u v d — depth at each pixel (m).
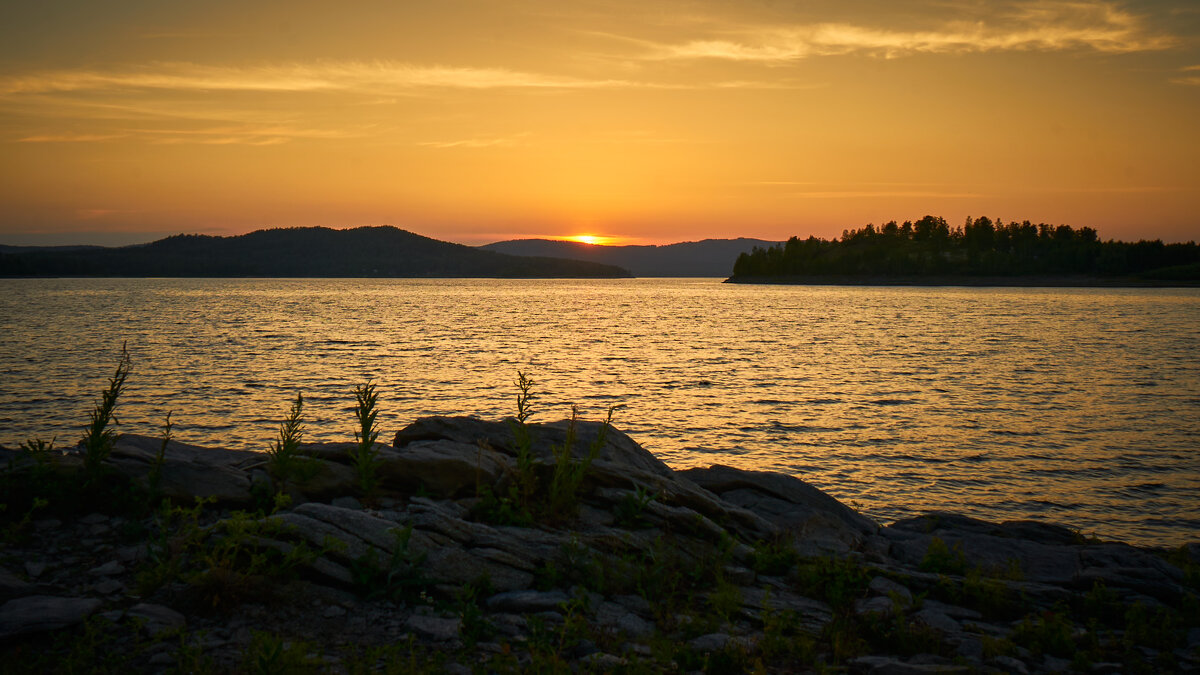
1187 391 41.12
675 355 58.00
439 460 9.03
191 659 5.23
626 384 42.28
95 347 57.75
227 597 6.25
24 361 48.38
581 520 8.90
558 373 46.69
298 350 58.28
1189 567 9.88
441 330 81.00
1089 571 9.34
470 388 39.88
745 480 11.97
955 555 9.77
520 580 7.37
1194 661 6.86
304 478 8.53
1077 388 42.06
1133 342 69.81
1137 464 25.27
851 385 42.62
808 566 8.57
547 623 6.59
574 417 9.80
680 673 5.73
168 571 6.52
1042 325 92.38
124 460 8.38
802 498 11.77
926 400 37.75
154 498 7.93
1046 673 6.36
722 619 7.12
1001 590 8.20
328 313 111.19
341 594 6.73
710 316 112.06
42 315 96.62
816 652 6.50
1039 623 7.39
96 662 5.22
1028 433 30.02
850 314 117.50
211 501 7.84
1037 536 12.40
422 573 6.98
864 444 27.86
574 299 180.88
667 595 7.58
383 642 6.03
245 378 42.31
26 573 6.50
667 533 8.62
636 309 133.50
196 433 27.86
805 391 40.34
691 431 29.94
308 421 30.08
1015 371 49.31
